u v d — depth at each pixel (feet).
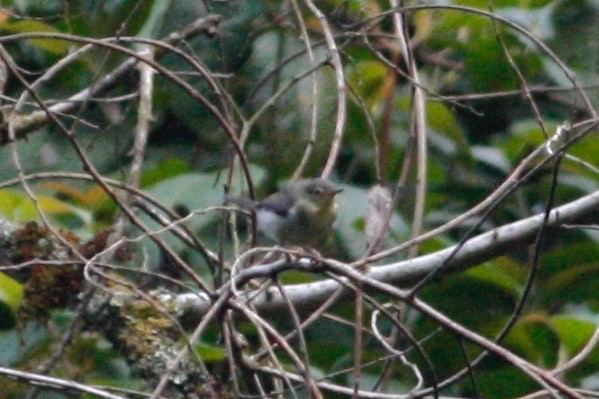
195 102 38.42
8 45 39.11
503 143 41.57
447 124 40.19
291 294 28.50
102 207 35.17
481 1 40.88
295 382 27.20
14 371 22.70
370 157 39.17
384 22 40.04
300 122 37.37
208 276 33.86
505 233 28.07
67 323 31.09
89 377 29.89
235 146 26.00
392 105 38.24
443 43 41.86
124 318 26.55
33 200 24.77
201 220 34.35
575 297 34.94
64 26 37.88
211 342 33.04
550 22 43.27
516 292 34.09
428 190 40.37
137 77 33.32
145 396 25.08
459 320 34.37
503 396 33.40
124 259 28.53
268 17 39.24
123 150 38.09
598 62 42.19
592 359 31.89
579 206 28.17
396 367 33.88
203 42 38.73
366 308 34.37
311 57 29.37
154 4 35.53
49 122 35.12
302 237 32.50
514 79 41.70
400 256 35.35
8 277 27.12
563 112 42.11
